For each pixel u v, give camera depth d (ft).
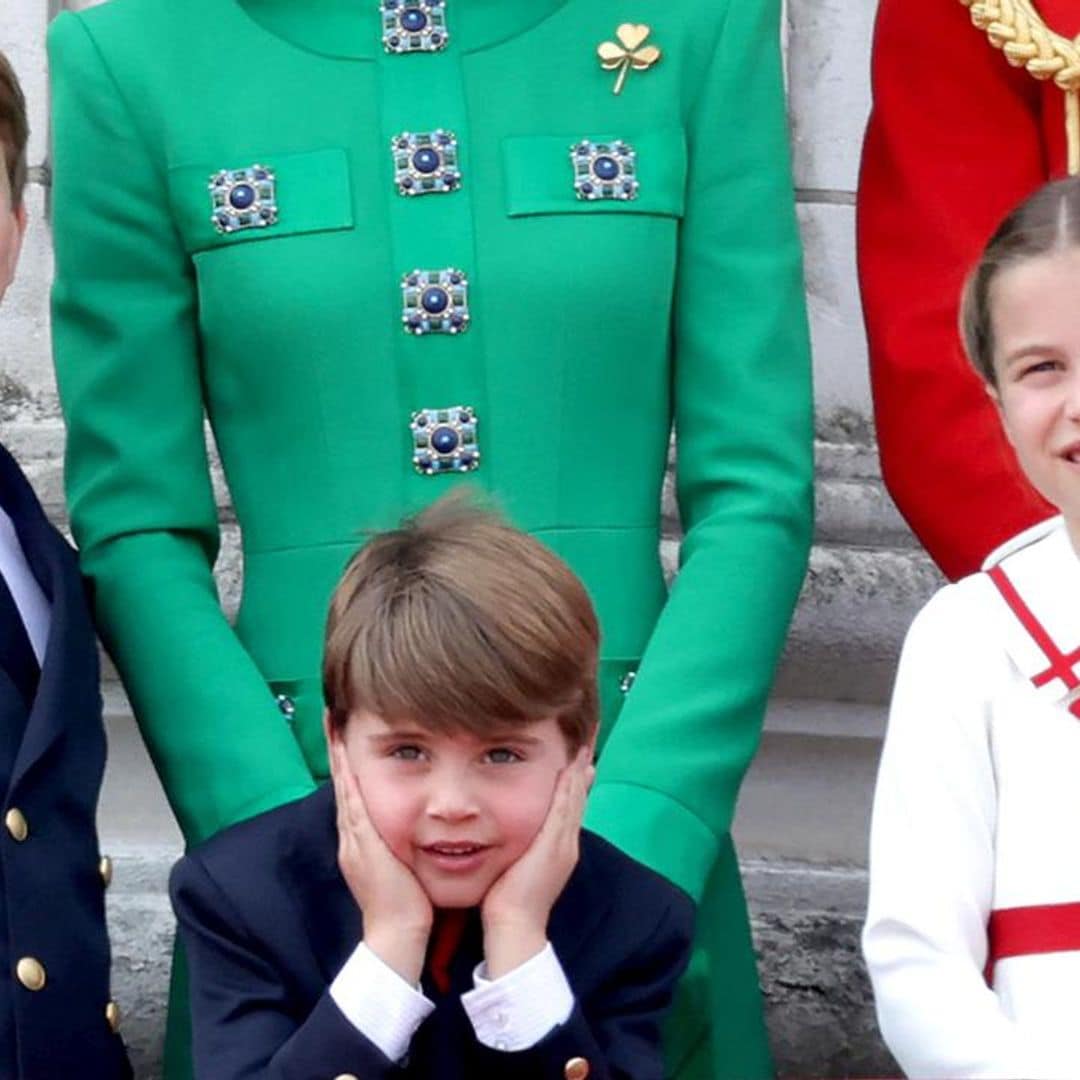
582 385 14.98
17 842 13.73
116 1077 13.93
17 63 18.90
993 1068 12.55
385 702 12.78
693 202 15.38
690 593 14.79
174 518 15.21
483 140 15.11
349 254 14.99
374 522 14.83
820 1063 17.83
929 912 13.00
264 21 15.38
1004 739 13.24
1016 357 13.33
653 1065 13.29
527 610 12.82
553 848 12.99
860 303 17.92
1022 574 13.48
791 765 18.47
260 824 13.62
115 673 18.19
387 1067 12.76
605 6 15.40
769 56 15.60
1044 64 15.39
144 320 15.28
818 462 18.98
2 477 14.71
